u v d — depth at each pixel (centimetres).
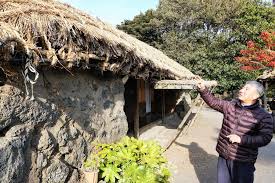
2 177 259
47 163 329
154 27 2562
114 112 495
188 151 718
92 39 332
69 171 369
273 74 1187
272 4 2331
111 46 364
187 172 562
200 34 2411
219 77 2133
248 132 327
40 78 322
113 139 486
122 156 411
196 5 2375
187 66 2236
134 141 461
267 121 322
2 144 262
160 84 737
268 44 1588
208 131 1005
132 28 2661
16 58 270
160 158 434
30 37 271
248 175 336
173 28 2506
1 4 298
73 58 314
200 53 2211
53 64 294
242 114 330
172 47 2352
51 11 314
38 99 316
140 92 897
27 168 299
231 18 2350
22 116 292
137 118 748
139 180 382
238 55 2116
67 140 364
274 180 532
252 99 329
